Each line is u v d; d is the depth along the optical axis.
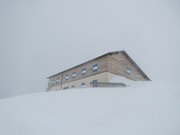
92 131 6.86
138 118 7.55
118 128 6.86
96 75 29.28
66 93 13.58
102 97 11.39
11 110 10.11
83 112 8.99
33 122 8.12
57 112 9.27
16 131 7.40
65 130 7.15
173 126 6.49
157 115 7.64
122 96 11.30
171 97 10.24
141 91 12.46
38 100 11.97
